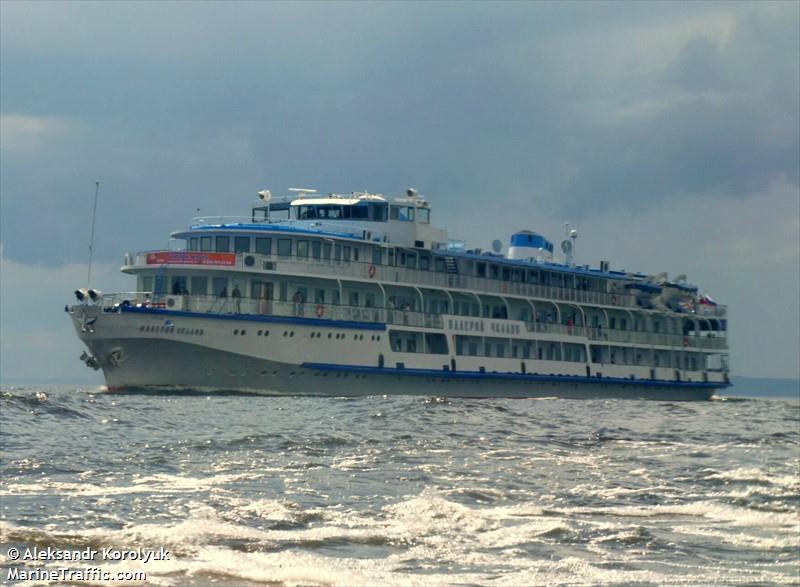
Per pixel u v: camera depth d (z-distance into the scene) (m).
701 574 28.16
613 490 41.62
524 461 50.28
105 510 33.12
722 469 49.00
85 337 107.88
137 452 49.12
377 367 120.50
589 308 155.38
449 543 30.23
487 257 138.25
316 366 114.50
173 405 82.25
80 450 49.22
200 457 47.94
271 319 111.06
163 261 111.31
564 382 146.12
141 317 105.62
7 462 43.84
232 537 29.25
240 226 116.81
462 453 52.72
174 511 33.34
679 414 99.19
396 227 128.62
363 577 25.84
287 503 35.12
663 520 35.47
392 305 127.31
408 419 71.81
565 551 30.00
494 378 135.25
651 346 160.88
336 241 120.62
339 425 66.94
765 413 106.81
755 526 34.84
